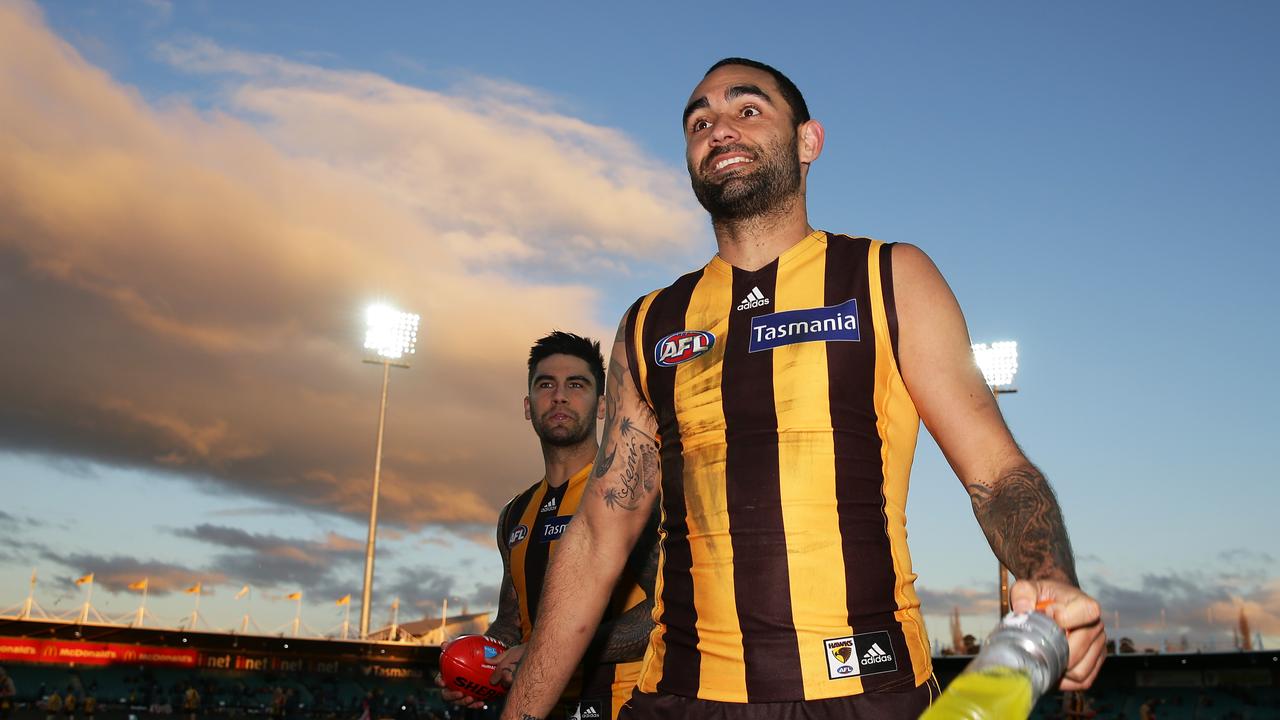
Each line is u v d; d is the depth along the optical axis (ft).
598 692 12.95
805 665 5.89
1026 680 3.50
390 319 130.21
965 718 3.29
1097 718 127.95
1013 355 104.17
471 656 13.87
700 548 6.41
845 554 6.03
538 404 15.93
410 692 146.41
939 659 116.98
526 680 7.46
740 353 6.61
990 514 5.65
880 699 5.80
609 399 7.71
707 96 7.34
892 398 6.39
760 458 6.27
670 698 6.34
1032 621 3.83
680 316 7.15
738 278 7.02
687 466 6.62
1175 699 123.85
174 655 137.39
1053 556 5.05
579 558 7.52
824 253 6.82
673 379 6.90
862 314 6.43
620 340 7.65
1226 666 121.39
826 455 6.17
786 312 6.61
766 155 7.04
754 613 6.05
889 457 6.33
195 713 135.64
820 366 6.32
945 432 6.16
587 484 7.69
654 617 6.82
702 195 7.23
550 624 7.45
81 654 132.67
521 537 16.01
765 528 6.14
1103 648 4.20
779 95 7.36
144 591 143.02
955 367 6.19
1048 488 5.50
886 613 6.01
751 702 5.94
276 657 142.31
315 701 141.49
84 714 127.34
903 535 6.35
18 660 128.77
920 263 6.54
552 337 16.29
